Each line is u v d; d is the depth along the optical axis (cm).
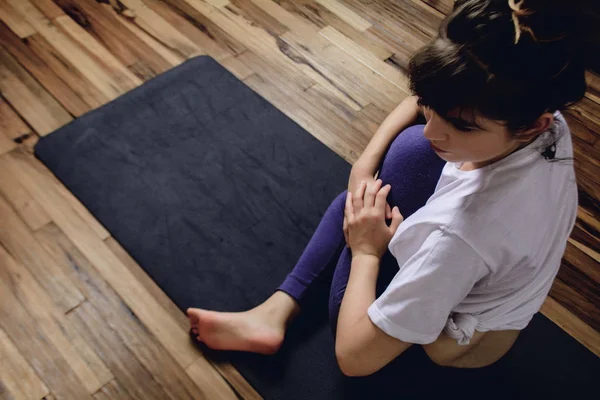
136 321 142
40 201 158
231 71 195
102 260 150
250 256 154
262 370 137
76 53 191
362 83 199
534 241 70
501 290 76
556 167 70
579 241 167
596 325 152
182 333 141
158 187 164
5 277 144
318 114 188
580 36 55
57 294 144
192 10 210
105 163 167
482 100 58
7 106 175
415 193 105
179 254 152
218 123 180
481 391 137
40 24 196
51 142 169
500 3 55
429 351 98
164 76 189
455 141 66
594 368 144
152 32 201
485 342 101
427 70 61
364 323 84
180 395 133
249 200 165
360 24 216
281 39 207
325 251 130
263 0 218
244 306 146
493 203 67
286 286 136
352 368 90
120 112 178
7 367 132
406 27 218
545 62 55
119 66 190
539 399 138
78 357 135
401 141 110
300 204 166
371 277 97
